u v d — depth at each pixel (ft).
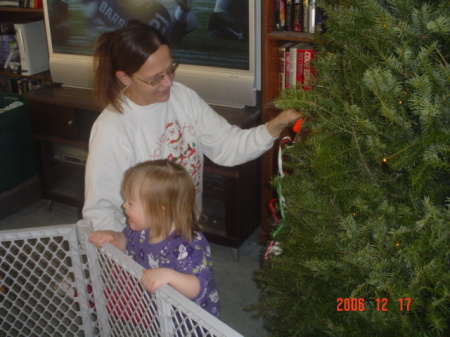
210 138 5.25
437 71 2.81
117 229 4.77
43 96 9.07
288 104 3.39
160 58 4.33
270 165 7.95
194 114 5.16
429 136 2.76
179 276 3.64
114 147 4.60
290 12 7.24
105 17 8.56
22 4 9.77
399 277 3.05
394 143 2.96
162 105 4.85
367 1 3.01
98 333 4.96
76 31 8.93
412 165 2.99
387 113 2.85
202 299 4.28
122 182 4.67
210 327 2.99
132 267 3.62
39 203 10.53
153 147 4.86
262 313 4.73
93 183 4.65
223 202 8.93
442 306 2.85
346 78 3.35
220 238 8.28
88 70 9.05
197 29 7.74
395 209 3.14
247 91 7.72
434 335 2.98
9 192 10.06
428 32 2.90
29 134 10.11
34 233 4.25
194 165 5.35
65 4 8.83
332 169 3.28
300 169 4.00
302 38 6.99
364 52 3.42
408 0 3.01
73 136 9.12
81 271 4.51
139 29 4.32
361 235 3.21
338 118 3.22
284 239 4.18
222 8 7.43
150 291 3.43
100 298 4.51
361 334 3.34
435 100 2.76
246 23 7.32
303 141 3.99
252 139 4.94
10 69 11.02
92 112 8.95
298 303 3.93
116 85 4.64
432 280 2.79
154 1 7.98
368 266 3.10
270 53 7.39
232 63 7.68
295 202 3.71
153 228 4.21
